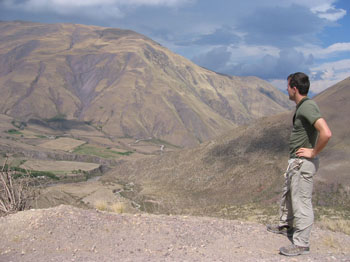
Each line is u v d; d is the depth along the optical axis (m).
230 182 88.19
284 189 6.88
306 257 5.46
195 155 119.44
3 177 8.55
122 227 6.92
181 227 7.14
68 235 6.32
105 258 5.41
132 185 112.56
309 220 5.81
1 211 8.34
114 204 9.50
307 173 5.82
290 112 111.88
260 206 49.75
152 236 6.60
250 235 6.96
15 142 183.88
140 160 138.00
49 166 137.75
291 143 6.09
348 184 48.59
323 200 46.75
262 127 110.38
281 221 7.11
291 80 6.00
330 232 7.81
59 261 5.23
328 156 60.91
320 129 5.46
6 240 6.12
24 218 6.86
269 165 86.31
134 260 5.23
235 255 5.72
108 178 129.75
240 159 99.00
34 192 8.84
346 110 75.44
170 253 5.80
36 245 5.95
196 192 90.44
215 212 48.66
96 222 6.95
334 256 5.40
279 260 5.12
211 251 5.98
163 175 116.69
